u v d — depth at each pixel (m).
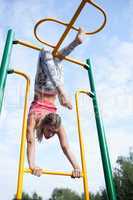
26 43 4.04
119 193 36.22
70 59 4.45
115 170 38.12
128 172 36.94
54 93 3.53
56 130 3.23
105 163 3.74
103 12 3.96
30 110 3.39
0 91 3.39
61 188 69.50
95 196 42.31
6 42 3.88
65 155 3.31
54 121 3.18
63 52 3.78
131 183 36.00
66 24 4.00
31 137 3.18
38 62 3.65
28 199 61.81
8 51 3.77
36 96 3.52
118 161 39.03
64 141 3.29
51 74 3.40
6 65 3.64
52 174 3.12
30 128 3.23
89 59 4.72
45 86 3.49
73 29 3.91
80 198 65.00
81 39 3.68
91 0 3.75
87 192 3.27
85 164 3.53
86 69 4.65
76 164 3.27
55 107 3.50
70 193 68.12
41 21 4.02
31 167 3.02
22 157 3.07
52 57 3.58
